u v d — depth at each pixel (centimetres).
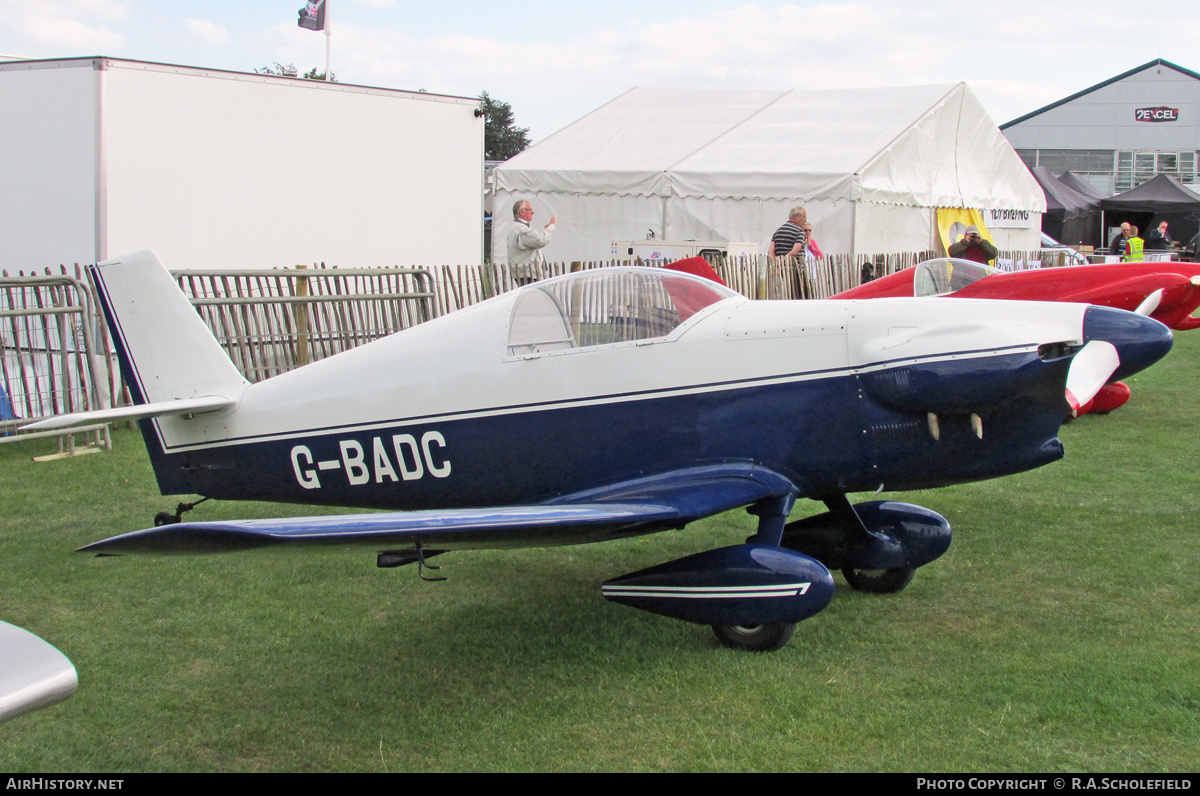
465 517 314
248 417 453
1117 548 473
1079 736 287
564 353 406
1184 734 286
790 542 436
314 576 448
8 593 422
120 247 809
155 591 427
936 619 390
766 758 279
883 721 299
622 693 326
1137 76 3691
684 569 369
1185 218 2681
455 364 420
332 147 947
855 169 1352
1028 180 1877
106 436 690
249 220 892
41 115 810
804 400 386
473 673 344
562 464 411
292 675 345
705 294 408
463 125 1057
